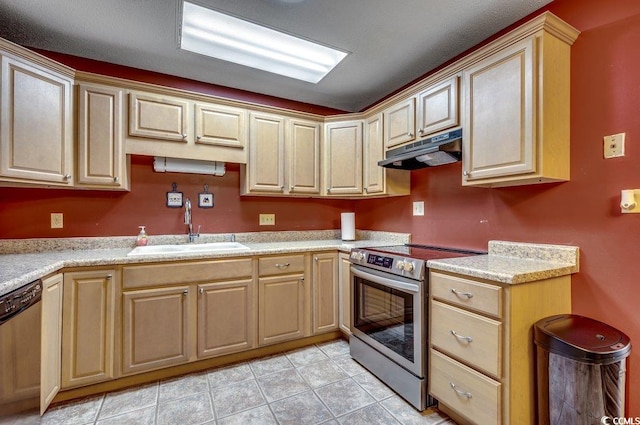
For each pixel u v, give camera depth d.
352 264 2.43
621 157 1.48
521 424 1.40
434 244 2.52
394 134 2.51
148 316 2.01
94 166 2.13
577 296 1.62
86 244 2.35
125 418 1.68
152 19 1.91
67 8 1.80
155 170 2.50
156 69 2.53
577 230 1.63
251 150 2.68
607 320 1.52
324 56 2.38
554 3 1.76
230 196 2.89
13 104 1.74
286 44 2.21
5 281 1.29
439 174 2.48
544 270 1.48
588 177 1.59
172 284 2.08
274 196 3.02
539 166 1.53
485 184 1.90
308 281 2.58
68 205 2.31
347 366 2.27
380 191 2.69
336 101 3.27
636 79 1.44
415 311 1.80
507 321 1.38
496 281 1.42
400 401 1.86
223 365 2.28
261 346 2.39
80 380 1.84
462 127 1.91
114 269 1.93
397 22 1.97
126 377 1.99
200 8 1.82
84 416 1.70
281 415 1.71
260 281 2.38
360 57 2.39
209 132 2.50
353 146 2.91
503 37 1.64
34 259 1.85
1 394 1.21
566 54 1.63
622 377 1.27
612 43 1.52
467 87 1.86
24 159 1.79
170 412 1.74
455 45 2.23
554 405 1.34
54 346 1.71
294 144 2.87
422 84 2.22
